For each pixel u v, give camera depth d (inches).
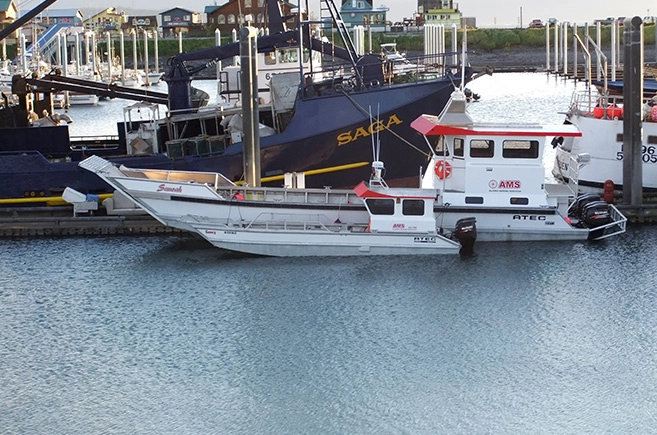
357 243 1214.9
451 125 1219.9
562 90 3745.1
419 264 1202.6
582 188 1493.6
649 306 1094.4
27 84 1622.8
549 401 903.7
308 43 1523.1
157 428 869.2
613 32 2748.5
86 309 1111.0
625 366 963.3
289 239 1218.0
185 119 1482.5
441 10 5753.0
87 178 1427.2
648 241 1286.9
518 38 5408.5
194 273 1200.2
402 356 990.4
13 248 1316.4
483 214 1237.7
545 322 1059.3
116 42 5649.6
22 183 1428.4
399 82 1541.6
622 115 1460.4
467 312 1085.1
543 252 1237.7
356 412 890.7
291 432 860.6
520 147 1226.6
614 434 850.1
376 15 5516.7
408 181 1469.0
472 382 938.7
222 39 5374.0
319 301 1117.7
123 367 976.3
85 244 1328.7
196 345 1020.5
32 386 941.2
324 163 1440.7
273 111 1483.8
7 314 1099.9
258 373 960.9
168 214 1228.5
